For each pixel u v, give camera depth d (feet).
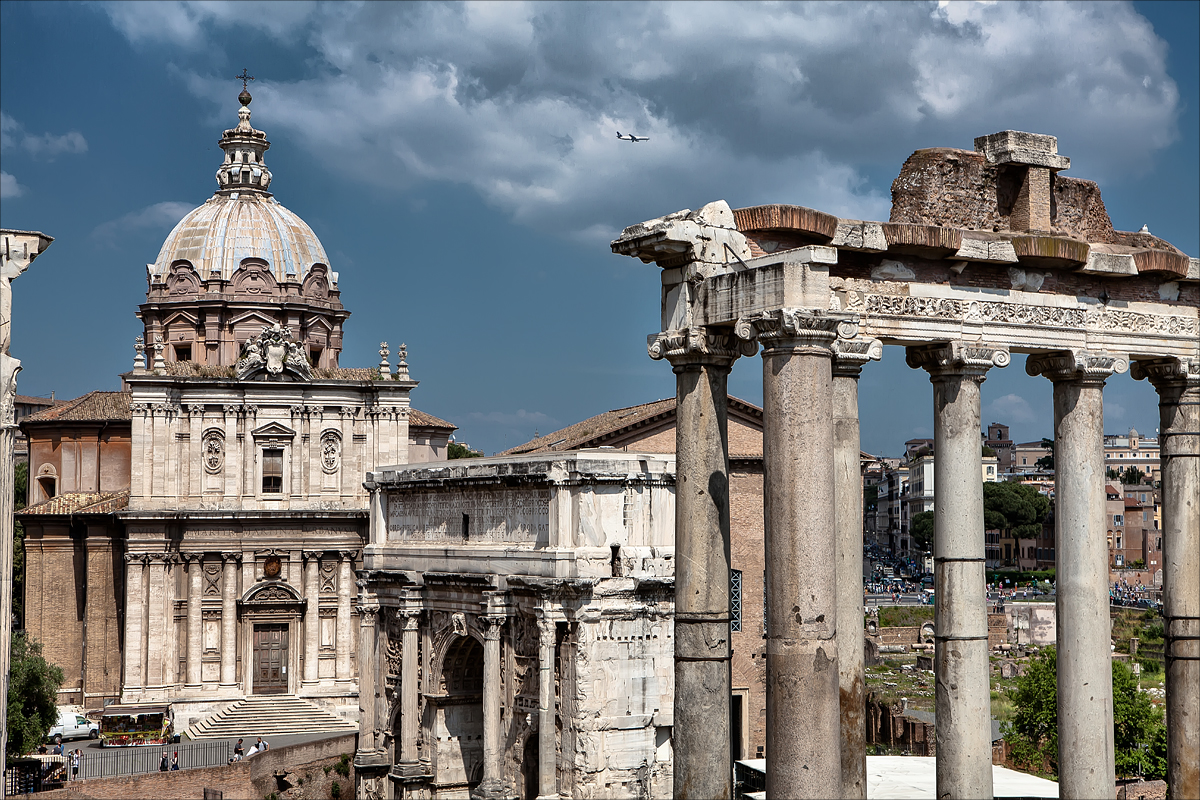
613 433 302.66
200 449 325.21
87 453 341.82
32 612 333.42
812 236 102.42
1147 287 118.93
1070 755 111.75
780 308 91.97
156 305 356.79
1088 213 120.16
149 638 317.22
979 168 113.50
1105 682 112.16
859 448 105.81
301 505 329.31
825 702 90.84
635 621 226.99
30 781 233.55
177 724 314.55
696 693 98.12
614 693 223.92
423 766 256.52
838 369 104.78
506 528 241.14
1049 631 518.37
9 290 138.10
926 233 104.53
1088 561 113.29
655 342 102.94
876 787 151.43
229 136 378.94
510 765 235.81
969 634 106.11
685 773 98.02
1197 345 120.57
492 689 234.58
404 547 266.98
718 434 100.22
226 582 322.96
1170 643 118.52
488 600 235.40
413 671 257.75
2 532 136.87
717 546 99.25
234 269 360.28
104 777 243.40
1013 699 281.74
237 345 353.72
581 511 223.71
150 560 318.65
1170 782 118.11
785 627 91.45
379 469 279.08
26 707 256.73
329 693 327.67
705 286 99.76
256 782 257.55
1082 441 114.62
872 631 497.46
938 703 107.04
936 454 109.81
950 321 108.06
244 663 323.98
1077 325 114.32
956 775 104.88
